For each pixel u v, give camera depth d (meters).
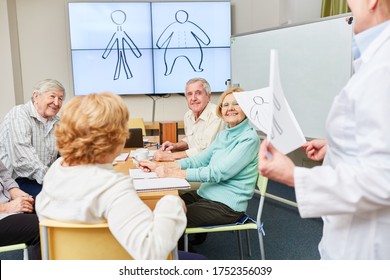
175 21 4.64
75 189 1.01
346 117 0.82
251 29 4.90
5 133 2.44
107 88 4.65
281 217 3.36
